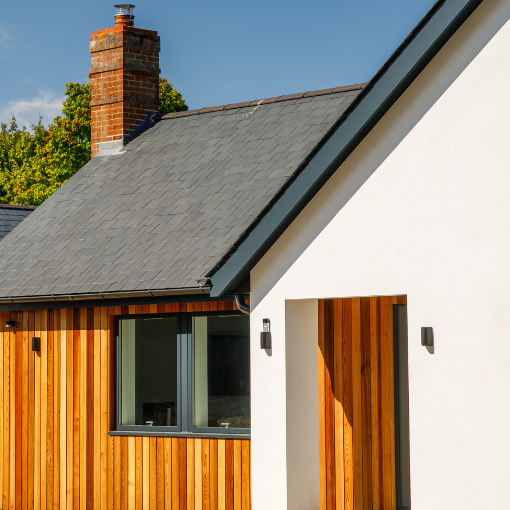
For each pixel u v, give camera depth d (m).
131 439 12.13
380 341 11.45
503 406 8.29
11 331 13.52
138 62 16.84
